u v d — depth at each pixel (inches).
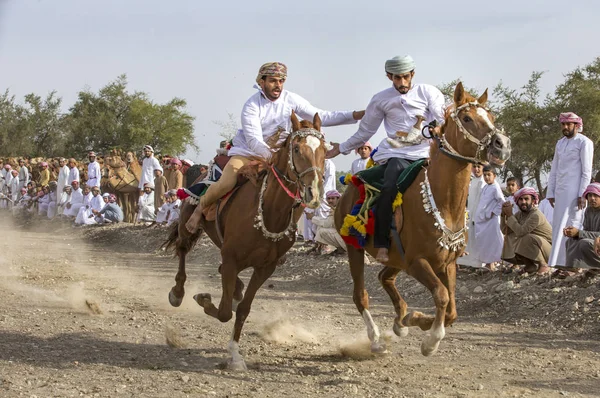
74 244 878.4
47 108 2351.1
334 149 331.6
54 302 424.2
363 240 297.0
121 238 890.1
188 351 309.0
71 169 1153.4
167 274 597.3
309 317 400.2
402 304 313.7
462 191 268.7
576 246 409.4
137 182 1070.4
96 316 381.7
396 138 304.7
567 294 397.4
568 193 448.8
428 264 269.1
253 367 284.8
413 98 306.0
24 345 306.2
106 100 2367.1
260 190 290.7
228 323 375.6
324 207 635.5
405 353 315.0
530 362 296.2
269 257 293.0
